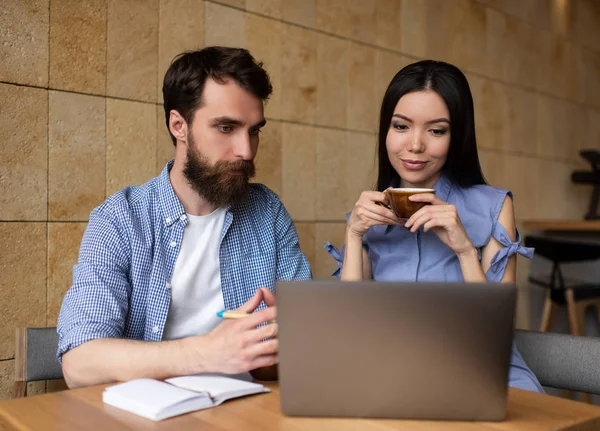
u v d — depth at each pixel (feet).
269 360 3.65
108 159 8.08
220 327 3.76
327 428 2.91
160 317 5.01
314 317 2.99
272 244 5.75
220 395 3.33
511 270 5.54
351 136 11.36
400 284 2.93
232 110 4.86
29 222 7.40
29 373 5.11
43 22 7.45
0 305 7.20
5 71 7.16
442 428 2.90
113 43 8.09
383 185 6.02
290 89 10.29
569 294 11.02
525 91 15.75
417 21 12.62
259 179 9.87
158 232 5.16
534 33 16.06
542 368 4.75
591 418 3.07
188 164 5.08
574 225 13.23
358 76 11.45
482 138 14.30
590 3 18.47
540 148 16.33
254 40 9.75
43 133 7.48
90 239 4.87
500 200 5.67
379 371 2.98
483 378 2.94
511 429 2.88
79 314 4.34
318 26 10.73
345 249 5.78
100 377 3.86
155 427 2.94
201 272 5.32
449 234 4.88
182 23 8.83
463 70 13.76
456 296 2.91
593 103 18.76
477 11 14.14
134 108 8.34
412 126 5.49
